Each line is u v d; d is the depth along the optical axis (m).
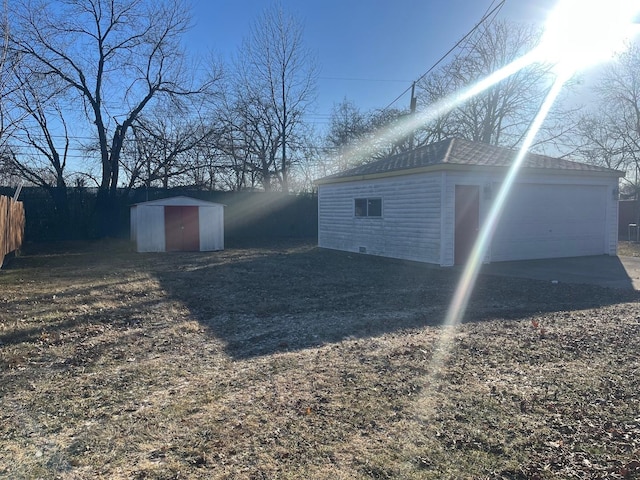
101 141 21.19
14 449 2.95
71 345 5.21
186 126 23.75
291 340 5.36
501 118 29.42
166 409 3.50
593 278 9.77
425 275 10.43
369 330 5.75
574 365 4.41
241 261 13.80
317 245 19.42
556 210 13.17
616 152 24.23
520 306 7.08
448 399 3.64
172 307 7.21
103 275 10.82
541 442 2.98
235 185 26.83
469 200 11.84
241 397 3.70
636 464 2.70
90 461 2.80
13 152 20.17
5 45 12.38
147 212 16.78
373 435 3.08
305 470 2.67
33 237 19.28
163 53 21.55
